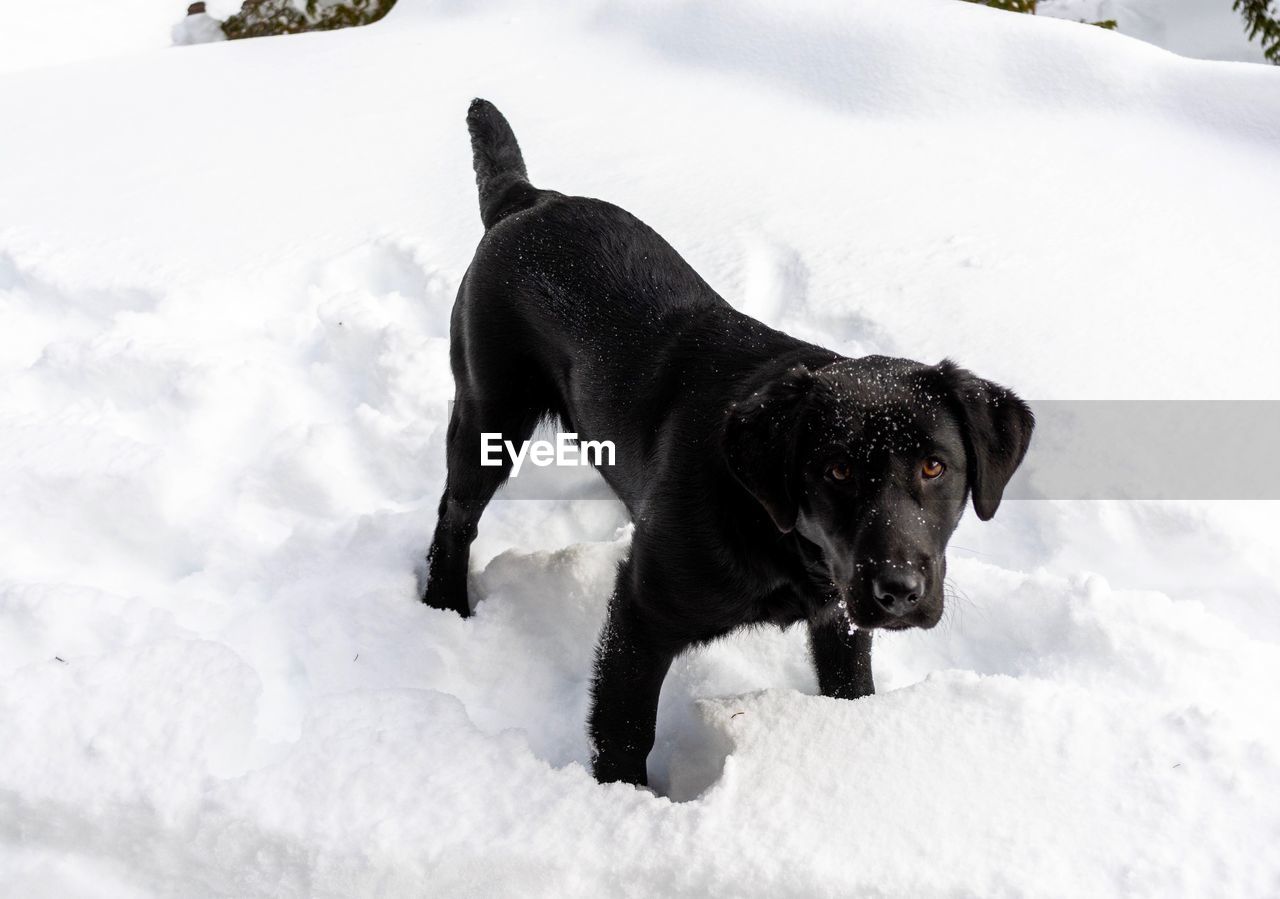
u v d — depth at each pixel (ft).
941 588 3.64
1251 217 6.71
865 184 7.34
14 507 5.17
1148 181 7.17
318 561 5.05
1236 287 6.07
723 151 7.91
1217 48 11.19
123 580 5.08
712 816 3.84
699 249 6.63
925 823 3.82
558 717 4.53
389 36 10.77
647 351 4.34
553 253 4.64
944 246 6.54
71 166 8.41
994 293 6.10
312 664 4.55
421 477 5.61
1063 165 7.44
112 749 3.99
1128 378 5.49
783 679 4.73
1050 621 4.64
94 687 4.16
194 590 4.96
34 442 5.44
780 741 4.13
